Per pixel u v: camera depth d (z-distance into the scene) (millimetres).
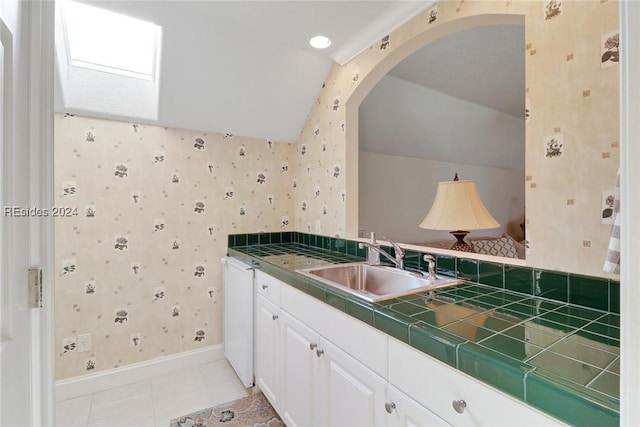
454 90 2514
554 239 1040
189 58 1789
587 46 949
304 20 1595
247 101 2148
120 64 1907
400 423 890
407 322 874
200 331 2299
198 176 2266
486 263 1247
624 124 384
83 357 1928
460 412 731
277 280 1637
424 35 1476
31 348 714
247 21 1600
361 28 1659
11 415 635
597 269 951
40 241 738
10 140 640
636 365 374
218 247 2348
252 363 1919
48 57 765
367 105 2498
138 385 2031
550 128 1035
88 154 1915
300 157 2523
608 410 515
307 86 2182
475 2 1255
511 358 672
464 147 3469
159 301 2152
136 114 2018
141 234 2082
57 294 1855
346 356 1112
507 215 4375
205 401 1878
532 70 1077
